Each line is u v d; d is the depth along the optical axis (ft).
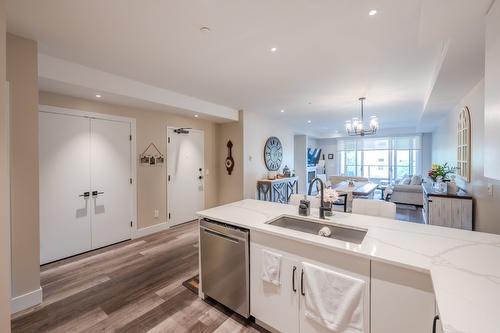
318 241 4.90
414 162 28.94
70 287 8.11
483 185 9.42
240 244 6.23
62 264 9.82
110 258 10.44
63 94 10.11
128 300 7.38
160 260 10.28
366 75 9.97
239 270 6.29
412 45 7.35
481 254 4.28
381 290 4.21
